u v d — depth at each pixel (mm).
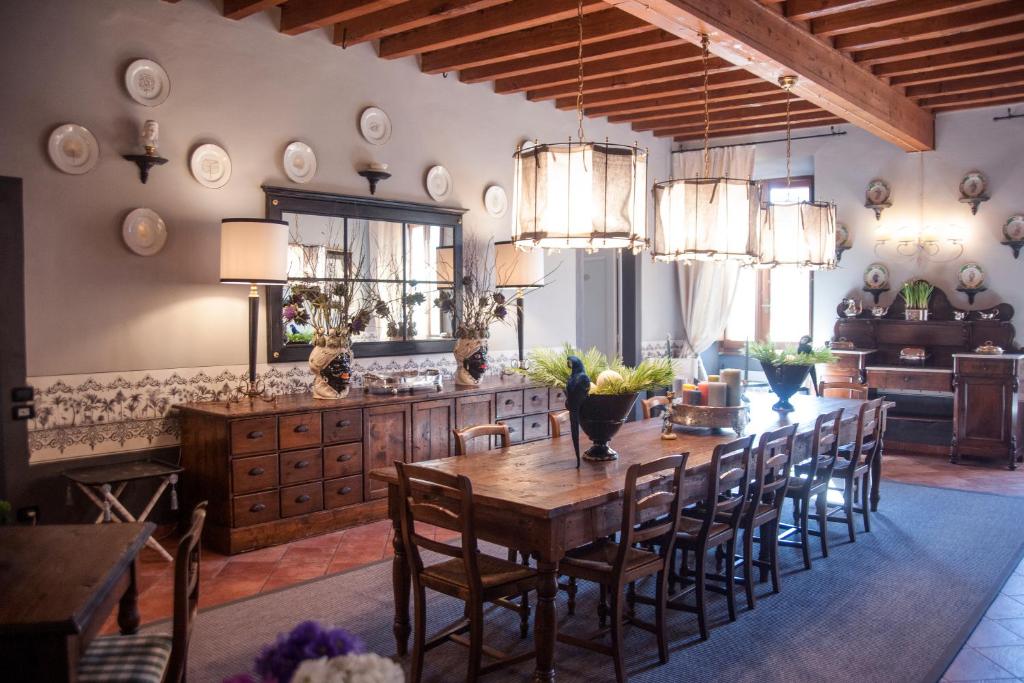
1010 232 7324
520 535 2834
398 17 5184
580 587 4156
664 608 3262
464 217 6562
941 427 7449
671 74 6270
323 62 5531
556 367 3582
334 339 5082
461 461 3533
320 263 5512
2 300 4156
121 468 4379
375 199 5785
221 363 5059
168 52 4758
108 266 4559
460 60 5965
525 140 7117
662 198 4070
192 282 4910
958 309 7641
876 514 5527
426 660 3287
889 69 6191
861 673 3154
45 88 4293
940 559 4578
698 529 3605
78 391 4449
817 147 8273
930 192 7730
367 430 5121
